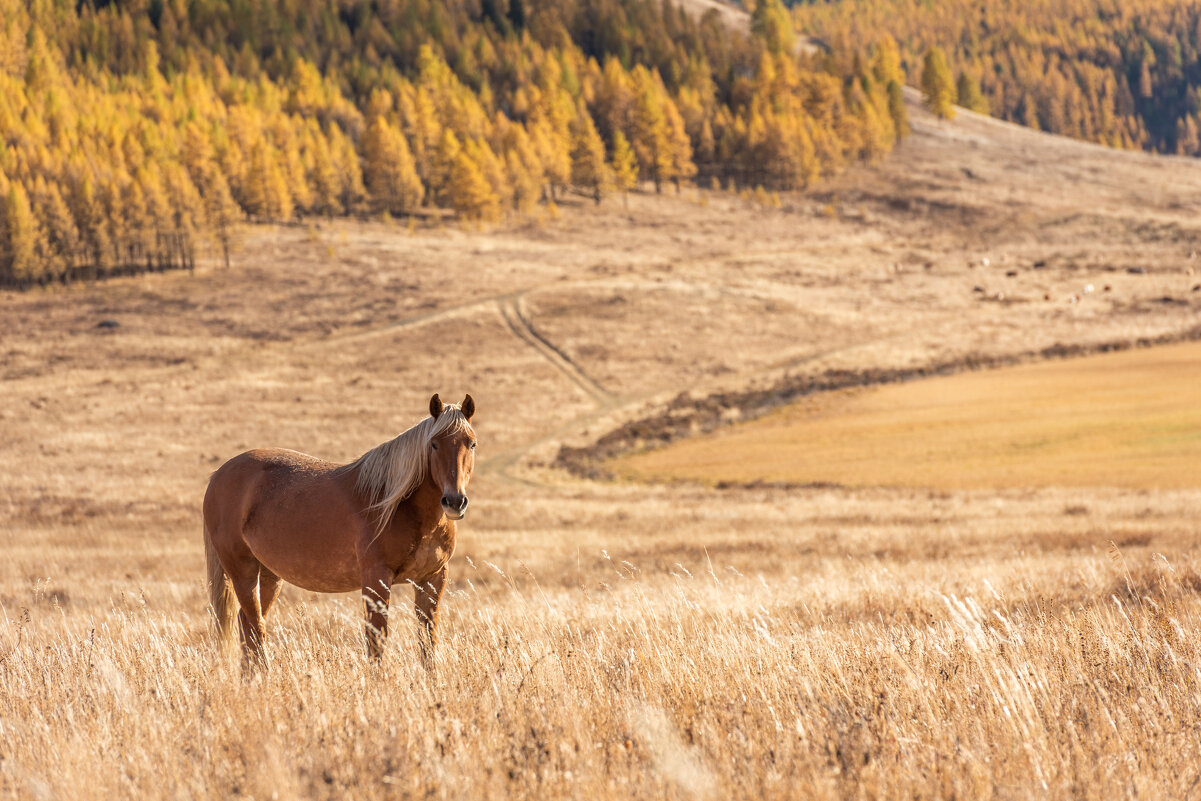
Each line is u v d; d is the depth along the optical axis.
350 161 140.62
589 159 148.12
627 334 82.62
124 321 86.81
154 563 22.70
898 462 43.78
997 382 61.97
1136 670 5.25
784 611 10.28
